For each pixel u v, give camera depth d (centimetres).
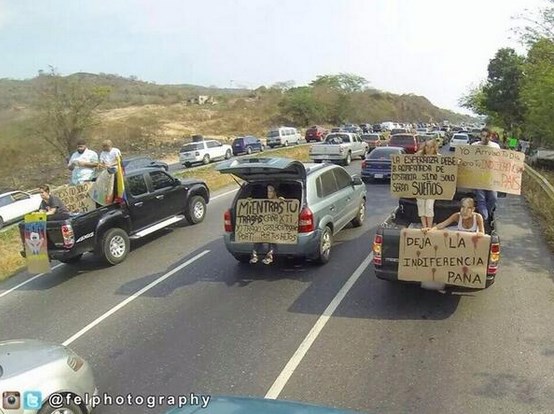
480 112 5319
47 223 895
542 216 1173
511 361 514
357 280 780
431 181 742
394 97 12138
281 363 535
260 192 868
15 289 884
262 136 5950
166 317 687
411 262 642
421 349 547
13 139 3666
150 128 5438
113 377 531
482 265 618
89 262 1016
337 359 536
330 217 884
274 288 768
